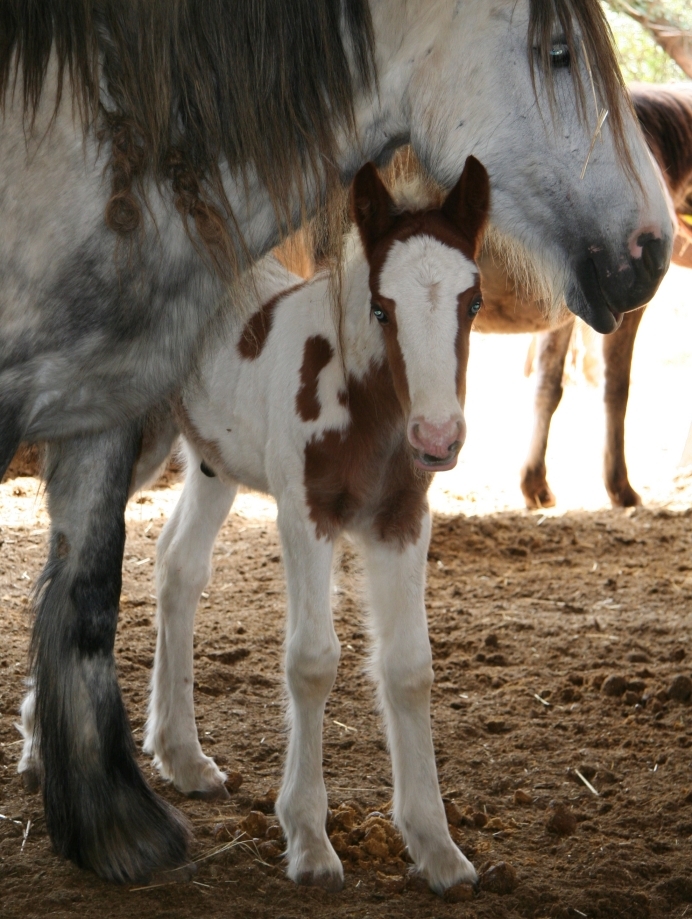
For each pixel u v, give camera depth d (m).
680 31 8.05
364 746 3.46
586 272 2.52
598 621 4.71
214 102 2.39
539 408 6.62
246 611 4.75
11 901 2.51
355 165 2.61
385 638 2.73
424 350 2.37
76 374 2.41
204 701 3.75
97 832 2.64
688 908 2.62
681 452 8.05
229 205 2.44
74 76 2.26
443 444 2.32
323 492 2.67
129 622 4.51
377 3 2.47
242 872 2.66
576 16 2.42
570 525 6.19
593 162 2.46
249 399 2.94
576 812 3.08
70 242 2.29
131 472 2.77
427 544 2.75
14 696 3.71
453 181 2.55
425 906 2.55
